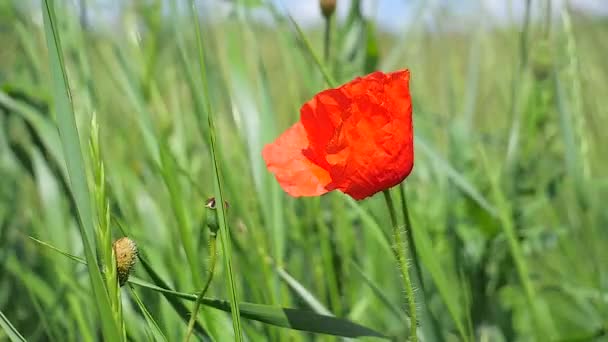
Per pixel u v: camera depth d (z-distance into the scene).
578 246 0.99
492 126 1.22
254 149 0.87
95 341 0.85
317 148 0.68
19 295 0.98
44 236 0.91
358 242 1.03
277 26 0.95
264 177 0.86
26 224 1.02
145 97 0.96
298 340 0.82
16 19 0.96
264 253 0.84
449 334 0.92
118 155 0.96
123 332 0.61
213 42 0.96
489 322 0.96
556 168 1.02
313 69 0.94
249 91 0.88
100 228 0.61
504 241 0.95
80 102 0.89
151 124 0.84
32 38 0.95
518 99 0.97
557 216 1.05
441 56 1.18
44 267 0.96
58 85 0.60
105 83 1.02
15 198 0.98
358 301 0.93
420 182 1.07
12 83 0.87
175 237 0.87
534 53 0.98
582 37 1.20
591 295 0.94
